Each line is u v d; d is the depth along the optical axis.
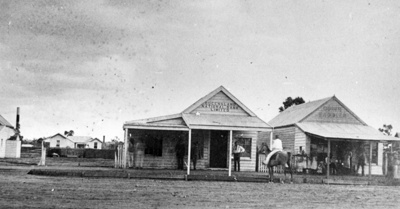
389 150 41.69
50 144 117.44
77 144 119.19
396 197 19.97
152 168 35.50
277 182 28.19
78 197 15.78
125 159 33.88
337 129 39.94
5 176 24.95
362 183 29.61
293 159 38.66
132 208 13.42
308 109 42.66
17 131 69.31
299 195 19.45
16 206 13.02
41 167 33.06
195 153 34.94
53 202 14.20
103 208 13.18
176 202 15.30
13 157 60.03
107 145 115.19
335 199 18.09
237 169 37.06
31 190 17.64
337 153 39.75
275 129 46.97
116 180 24.95
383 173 39.62
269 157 27.81
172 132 36.28
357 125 41.66
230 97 36.16
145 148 35.81
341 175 37.19
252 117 35.94
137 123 32.78
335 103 41.84
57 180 23.25
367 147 40.44
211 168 36.53
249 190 21.31
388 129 47.97
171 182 25.11
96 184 21.55
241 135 37.28
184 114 34.81
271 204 15.60
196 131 36.50
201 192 19.38
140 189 19.75
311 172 38.31
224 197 17.53
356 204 16.45
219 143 37.09
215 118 34.25
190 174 28.14
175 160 36.09
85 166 36.16
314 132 37.78
